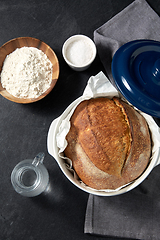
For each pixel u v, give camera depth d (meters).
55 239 0.70
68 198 0.71
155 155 0.58
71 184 0.71
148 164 0.59
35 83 0.68
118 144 0.55
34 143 0.72
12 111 0.73
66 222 0.70
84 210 0.71
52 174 0.71
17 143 0.72
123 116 0.58
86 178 0.57
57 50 0.74
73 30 0.74
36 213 0.71
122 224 0.69
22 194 0.67
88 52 0.69
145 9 0.71
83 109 0.58
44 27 0.74
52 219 0.70
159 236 0.68
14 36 0.74
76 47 0.69
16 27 0.74
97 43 0.71
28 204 0.71
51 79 0.70
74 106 0.60
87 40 0.69
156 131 0.58
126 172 0.56
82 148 0.56
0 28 0.74
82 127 0.57
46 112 0.73
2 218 0.70
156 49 0.52
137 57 0.52
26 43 0.69
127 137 0.56
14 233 0.70
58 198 0.71
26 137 0.72
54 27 0.74
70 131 0.58
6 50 0.69
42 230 0.70
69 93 0.73
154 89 0.50
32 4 0.74
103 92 0.59
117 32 0.72
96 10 0.74
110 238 0.70
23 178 0.70
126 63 0.52
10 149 0.72
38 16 0.74
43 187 0.67
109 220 0.69
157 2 0.73
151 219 0.69
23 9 0.74
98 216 0.70
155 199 0.70
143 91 0.50
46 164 0.71
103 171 0.55
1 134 0.72
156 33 0.71
